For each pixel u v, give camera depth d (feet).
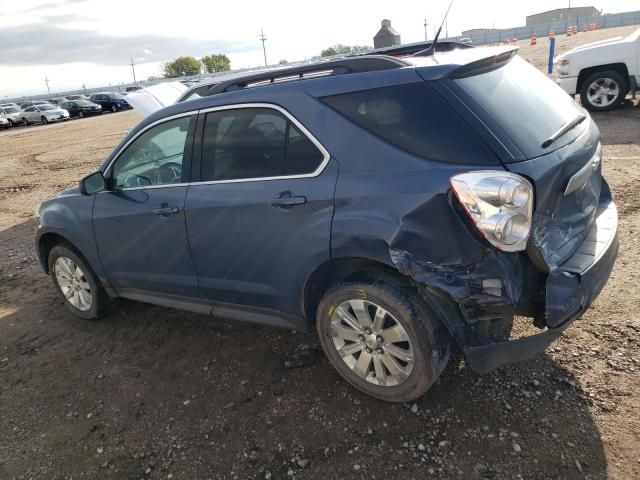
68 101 125.59
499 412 8.95
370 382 9.47
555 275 8.00
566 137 8.86
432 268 8.05
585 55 32.27
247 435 9.24
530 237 7.72
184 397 10.52
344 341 9.68
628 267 13.11
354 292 9.04
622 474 7.49
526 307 8.03
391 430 8.89
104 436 9.71
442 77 8.28
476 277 7.88
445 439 8.55
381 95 8.65
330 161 8.96
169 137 11.36
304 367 10.91
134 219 11.86
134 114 105.29
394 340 8.90
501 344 8.17
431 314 8.61
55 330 14.16
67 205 13.44
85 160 46.01
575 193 9.14
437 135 8.11
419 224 8.00
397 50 11.21
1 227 26.04
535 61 76.33
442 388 9.71
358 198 8.52
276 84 9.80
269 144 9.73
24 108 121.70
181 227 11.06
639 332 10.43
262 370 11.05
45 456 9.40
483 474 7.82
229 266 10.62
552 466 7.79
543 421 8.64
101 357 12.47
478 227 7.60
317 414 9.50
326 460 8.48
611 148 24.26
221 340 12.51
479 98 8.25
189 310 12.03
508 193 7.41
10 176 42.22
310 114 9.22
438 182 7.86
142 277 12.42
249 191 9.88
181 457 8.96
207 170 10.69
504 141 7.81
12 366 12.58
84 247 13.25
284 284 9.87
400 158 8.32
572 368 9.78
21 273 18.93
